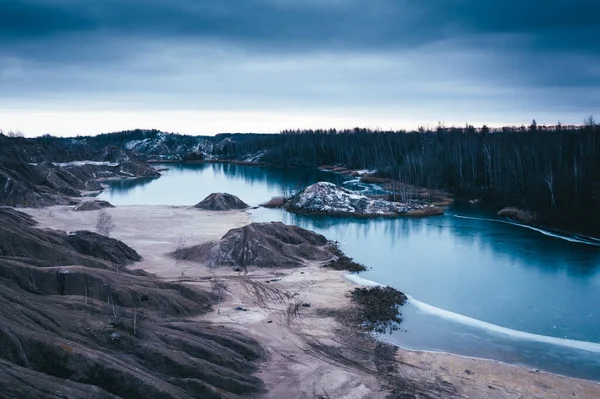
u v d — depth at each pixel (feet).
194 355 107.55
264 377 108.99
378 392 104.27
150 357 99.50
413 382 108.88
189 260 208.13
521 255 223.30
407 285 180.96
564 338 134.82
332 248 230.89
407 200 367.45
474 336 135.33
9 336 82.43
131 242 242.99
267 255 204.23
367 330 137.49
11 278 123.54
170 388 89.30
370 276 191.83
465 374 113.09
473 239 257.96
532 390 106.42
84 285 131.75
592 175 316.19
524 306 158.92
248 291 169.07
